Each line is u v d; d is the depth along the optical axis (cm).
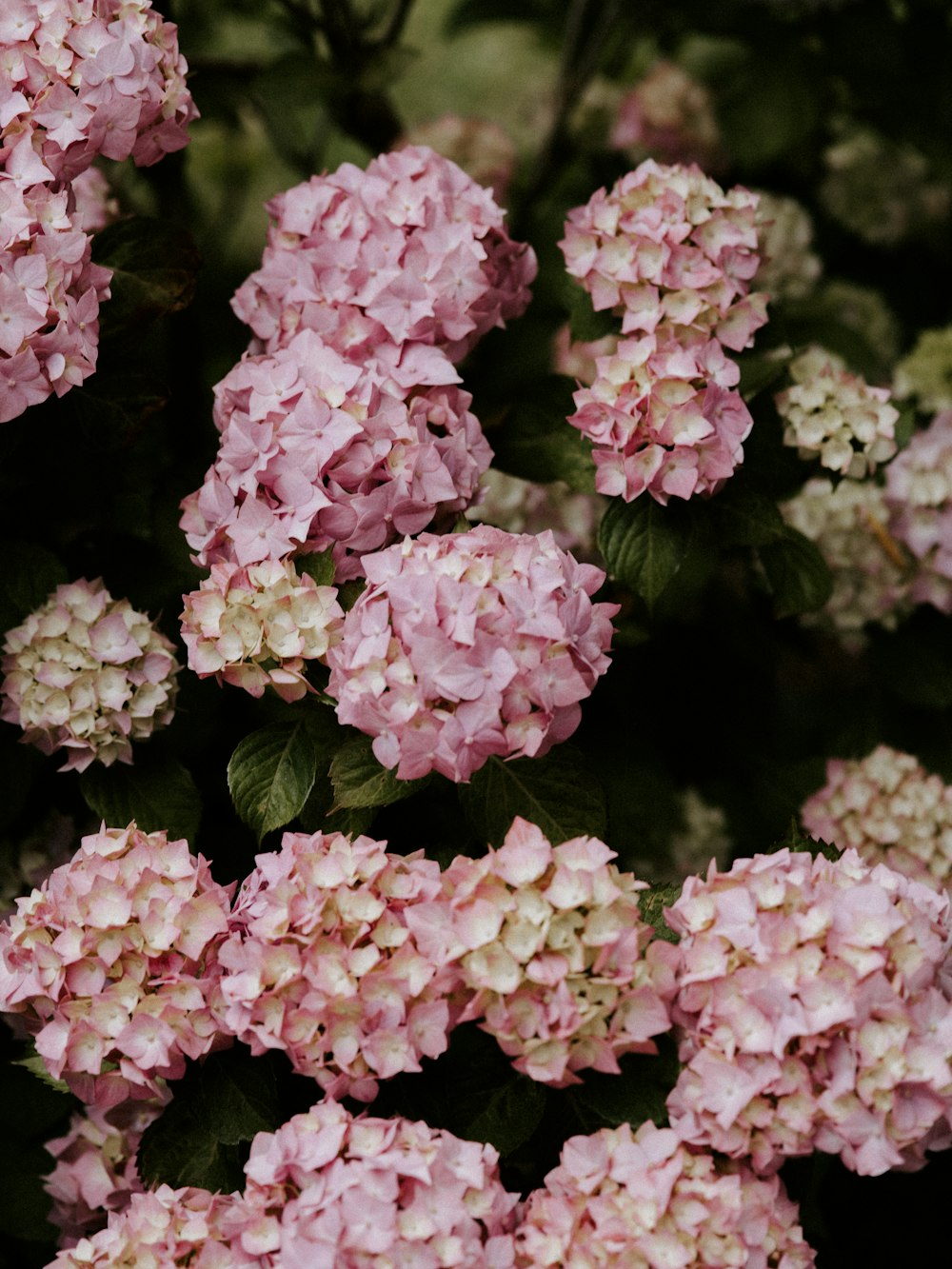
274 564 248
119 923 240
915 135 309
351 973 237
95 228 279
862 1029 234
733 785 288
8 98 251
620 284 258
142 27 255
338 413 249
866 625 288
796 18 309
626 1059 240
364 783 245
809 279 306
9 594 262
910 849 274
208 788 272
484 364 274
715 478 253
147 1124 254
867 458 264
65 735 258
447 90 387
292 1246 232
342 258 258
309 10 303
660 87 315
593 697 277
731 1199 235
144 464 279
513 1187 253
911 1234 271
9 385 247
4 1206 269
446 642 238
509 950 235
